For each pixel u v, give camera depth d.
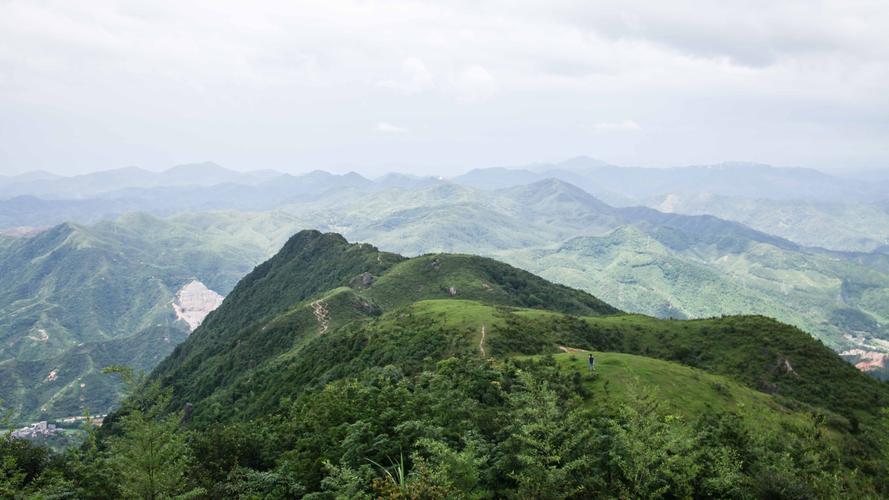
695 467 32.16
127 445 32.91
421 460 30.81
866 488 45.75
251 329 198.00
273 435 52.69
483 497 31.08
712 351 117.12
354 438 38.28
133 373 34.50
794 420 59.66
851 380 99.81
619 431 32.94
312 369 120.38
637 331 128.75
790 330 118.88
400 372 74.88
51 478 42.91
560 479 29.30
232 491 40.28
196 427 117.88
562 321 123.25
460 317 116.19
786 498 32.66
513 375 57.38
